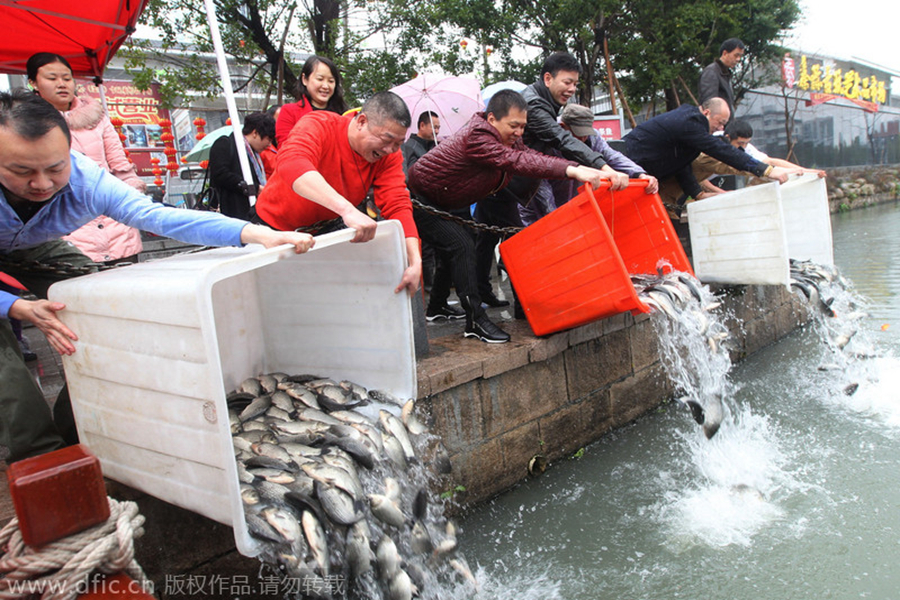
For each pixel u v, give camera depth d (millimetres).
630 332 4812
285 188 2945
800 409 4883
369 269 2699
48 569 1500
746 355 6238
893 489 3607
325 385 2715
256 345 3021
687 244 6430
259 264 1944
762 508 3541
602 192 3902
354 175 3008
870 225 14828
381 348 2764
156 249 7805
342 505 2041
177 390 1883
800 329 7180
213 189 5074
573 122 4523
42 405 2250
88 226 4379
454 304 5445
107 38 5234
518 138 3965
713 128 5738
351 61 10766
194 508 1959
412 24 11133
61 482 1519
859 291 7758
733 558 3111
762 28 16078
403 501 2486
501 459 3832
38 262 2496
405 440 2521
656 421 4906
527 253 3984
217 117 15797
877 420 4559
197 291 1734
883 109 27375
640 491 3826
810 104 21438
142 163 11422
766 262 5145
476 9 12398
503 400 3832
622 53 15188
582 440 4430
